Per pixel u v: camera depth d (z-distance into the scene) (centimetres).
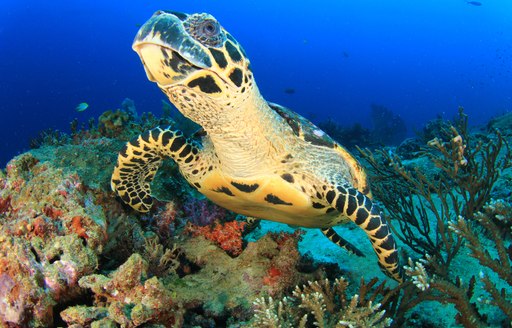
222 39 40
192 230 57
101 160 62
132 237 49
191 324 43
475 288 50
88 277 37
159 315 38
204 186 56
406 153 165
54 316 39
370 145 283
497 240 45
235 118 44
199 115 44
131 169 54
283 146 50
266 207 56
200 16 39
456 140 59
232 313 46
